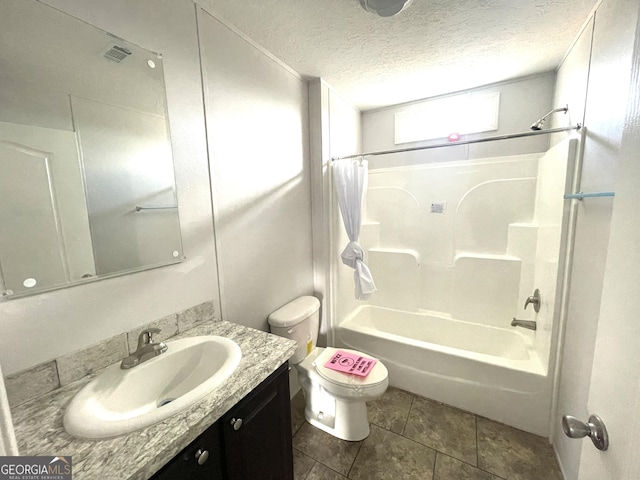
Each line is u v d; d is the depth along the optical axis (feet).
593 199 3.87
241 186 4.96
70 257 2.92
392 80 6.66
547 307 5.37
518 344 6.76
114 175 3.25
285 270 6.21
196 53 4.07
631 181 1.54
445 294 8.13
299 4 4.02
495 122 7.17
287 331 5.48
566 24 4.54
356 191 6.72
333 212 7.26
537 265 6.31
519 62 5.93
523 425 5.37
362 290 6.70
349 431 5.20
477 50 5.38
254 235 5.31
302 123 6.49
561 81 5.89
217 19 4.33
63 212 2.86
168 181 3.79
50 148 2.76
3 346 2.51
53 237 2.79
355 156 6.82
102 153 3.14
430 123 7.97
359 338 7.11
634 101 1.53
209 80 4.28
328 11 4.18
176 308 3.99
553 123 6.37
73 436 2.21
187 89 3.97
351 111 8.20
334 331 7.55
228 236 4.75
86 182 3.02
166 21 3.67
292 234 6.38
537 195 6.64
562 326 4.83
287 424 3.81
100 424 2.25
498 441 5.15
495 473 4.55
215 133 4.42
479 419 5.68
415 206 8.29
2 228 2.47
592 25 4.22
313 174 6.89
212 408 2.50
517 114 6.95
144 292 3.59
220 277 4.64
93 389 2.73
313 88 6.56
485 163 7.27
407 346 6.41
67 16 2.82
